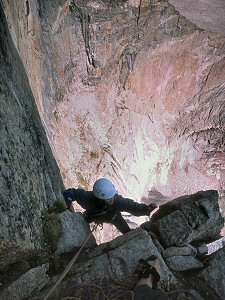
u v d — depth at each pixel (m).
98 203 4.73
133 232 4.25
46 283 3.92
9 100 4.31
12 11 5.89
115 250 4.09
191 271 4.11
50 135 7.68
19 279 3.75
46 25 8.80
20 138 4.29
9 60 4.81
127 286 3.87
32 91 6.16
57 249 4.17
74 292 3.83
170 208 4.58
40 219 4.14
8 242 3.36
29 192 4.03
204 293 3.96
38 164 4.64
